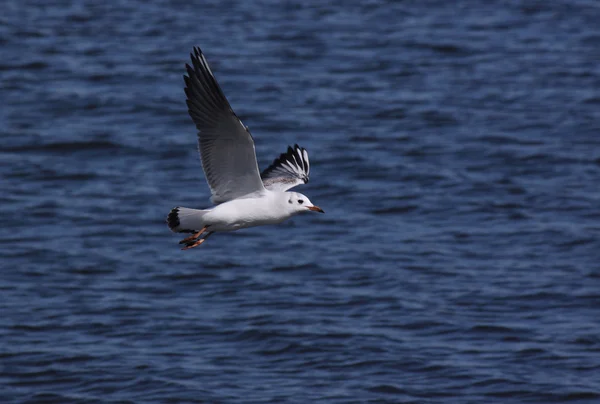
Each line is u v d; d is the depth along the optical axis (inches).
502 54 1387.8
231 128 460.1
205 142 472.4
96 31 1449.3
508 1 1647.4
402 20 1534.2
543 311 727.1
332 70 1310.3
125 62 1321.4
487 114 1170.0
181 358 662.5
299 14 1555.1
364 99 1212.5
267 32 1459.2
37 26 1460.4
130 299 749.9
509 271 791.7
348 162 1027.3
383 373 639.1
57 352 669.9
